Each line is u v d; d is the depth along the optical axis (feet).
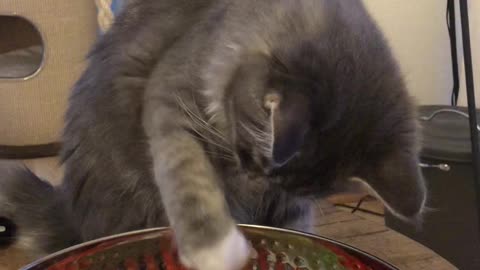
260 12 2.10
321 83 1.89
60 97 4.27
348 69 1.96
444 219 3.20
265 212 2.49
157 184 2.08
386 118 2.03
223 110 2.12
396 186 1.97
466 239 3.18
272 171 2.03
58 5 4.08
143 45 2.43
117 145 2.41
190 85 2.17
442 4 3.99
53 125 4.30
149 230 1.82
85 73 2.63
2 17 4.70
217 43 2.16
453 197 3.15
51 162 4.19
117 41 2.52
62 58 4.19
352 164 2.01
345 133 1.96
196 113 2.14
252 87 1.96
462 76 4.01
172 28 2.41
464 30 3.06
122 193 2.44
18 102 4.22
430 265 2.40
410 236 3.30
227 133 2.14
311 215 2.67
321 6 2.06
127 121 2.38
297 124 1.77
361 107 1.97
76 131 2.54
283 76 1.88
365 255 1.73
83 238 2.54
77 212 2.56
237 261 1.83
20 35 4.75
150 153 2.20
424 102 4.13
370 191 2.08
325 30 2.00
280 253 1.86
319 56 1.93
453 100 3.95
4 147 4.35
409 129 2.11
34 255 2.48
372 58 2.05
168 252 1.85
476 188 2.94
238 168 2.19
